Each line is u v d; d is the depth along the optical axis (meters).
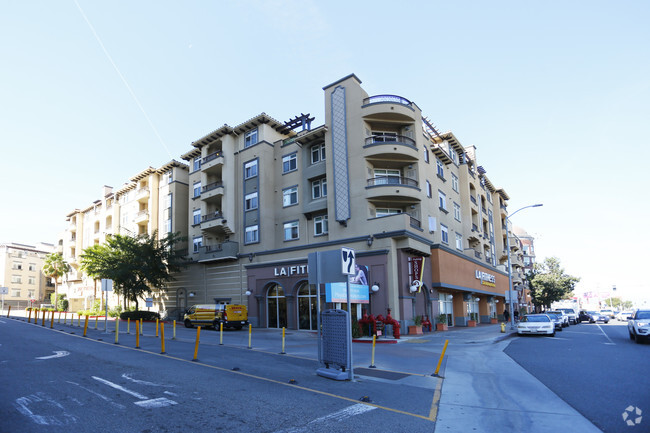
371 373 11.10
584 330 31.19
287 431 6.18
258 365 12.31
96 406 7.46
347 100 28.91
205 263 35.66
